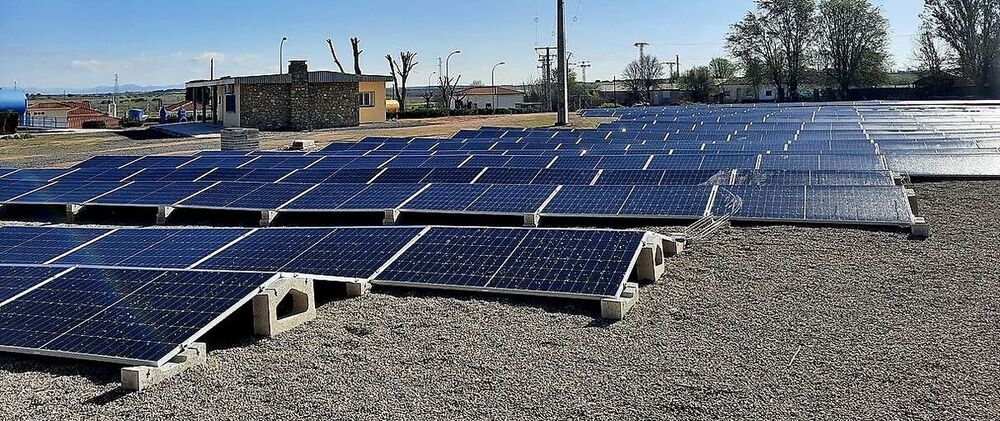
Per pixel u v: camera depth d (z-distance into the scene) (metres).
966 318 9.02
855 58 100.88
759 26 104.25
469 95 122.06
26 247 13.45
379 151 29.89
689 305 9.94
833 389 7.32
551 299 10.12
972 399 6.98
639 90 123.00
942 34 88.62
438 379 7.95
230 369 8.38
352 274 11.03
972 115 45.94
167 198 18.64
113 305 9.30
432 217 16.48
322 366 8.41
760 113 54.47
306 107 53.41
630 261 10.41
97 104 171.38
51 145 44.41
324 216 17.34
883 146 25.11
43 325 8.93
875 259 11.59
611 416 7.00
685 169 19.59
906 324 8.92
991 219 14.06
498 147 30.27
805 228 13.50
